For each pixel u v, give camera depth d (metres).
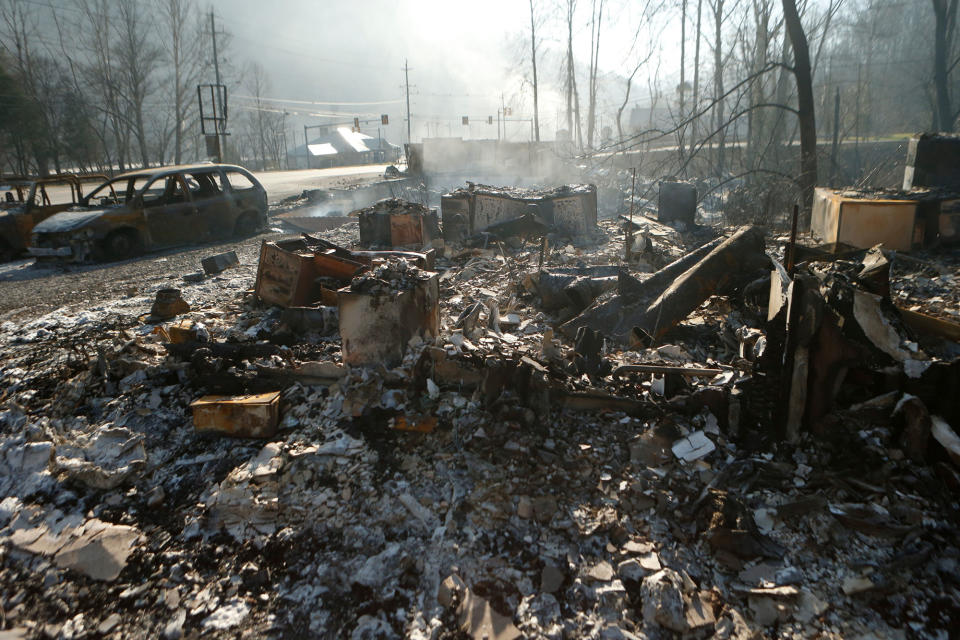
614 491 2.89
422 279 4.05
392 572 2.48
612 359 4.28
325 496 2.90
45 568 2.55
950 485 2.72
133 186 10.16
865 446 2.90
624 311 4.90
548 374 3.51
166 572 2.54
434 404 3.51
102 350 4.46
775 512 2.70
